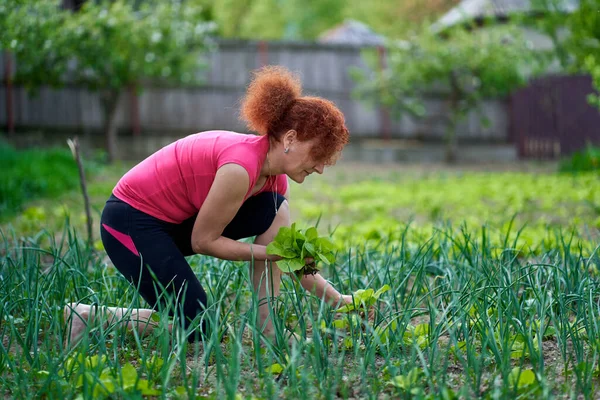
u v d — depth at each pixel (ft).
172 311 9.78
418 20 90.84
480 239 16.90
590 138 47.93
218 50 47.60
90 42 37.76
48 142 44.70
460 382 8.43
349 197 30.40
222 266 12.76
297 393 7.88
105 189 30.42
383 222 20.56
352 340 9.23
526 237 16.57
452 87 47.09
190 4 43.62
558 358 9.30
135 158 46.34
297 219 23.91
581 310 10.04
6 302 10.77
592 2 36.11
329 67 49.26
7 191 25.39
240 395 7.75
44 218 21.31
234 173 8.93
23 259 12.14
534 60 47.78
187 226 9.98
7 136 44.09
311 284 10.41
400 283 11.28
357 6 123.95
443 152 50.29
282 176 10.41
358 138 50.24
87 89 45.06
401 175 40.57
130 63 39.50
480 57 43.68
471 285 11.38
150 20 39.55
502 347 8.79
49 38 36.50
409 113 47.37
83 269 12.50
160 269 9.62
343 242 16.58
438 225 16.67
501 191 30.45
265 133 9.21
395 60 45.29
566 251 11.54
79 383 7.96
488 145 51.06
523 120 50.44
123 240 9.71
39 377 8.44
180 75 42.24
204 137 9.47
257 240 10.34
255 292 9.56
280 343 8.99
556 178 35.65
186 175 9.37
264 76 9.18
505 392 7.57
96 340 9.57
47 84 43.60
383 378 8.57
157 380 8.53
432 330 9.45
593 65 29.55
